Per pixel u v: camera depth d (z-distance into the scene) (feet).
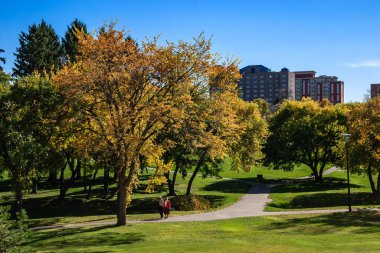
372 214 101.71
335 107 247.50
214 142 92.32
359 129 145.79
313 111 243.60
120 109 85.92
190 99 86.89
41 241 74.90
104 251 64.34
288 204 144.77
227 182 207.41
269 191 179.93
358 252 55.98
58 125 96.37
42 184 185.37
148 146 87.56
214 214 109.50
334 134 207.92
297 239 71.82
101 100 89.81
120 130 82.28
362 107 151.33
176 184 191.93
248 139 153.69
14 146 95.55
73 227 90.58
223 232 81.82
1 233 34.53
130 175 90.53
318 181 214.48
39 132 101.81
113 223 96.63
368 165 154.10
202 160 145.18
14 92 98.63
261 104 438.81
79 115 88.63
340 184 204.54
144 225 90.53
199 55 87.81
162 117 82.99
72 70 90.17
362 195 156.76
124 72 81.76
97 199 150.82
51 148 109.50
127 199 96.94
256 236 76.48
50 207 138.10
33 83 101.30
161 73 84.38
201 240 73.36
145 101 88.12
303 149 218.38
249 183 210.79
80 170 197.57
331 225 87.20
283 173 258.16
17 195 101.91
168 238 76.23
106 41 82.94
